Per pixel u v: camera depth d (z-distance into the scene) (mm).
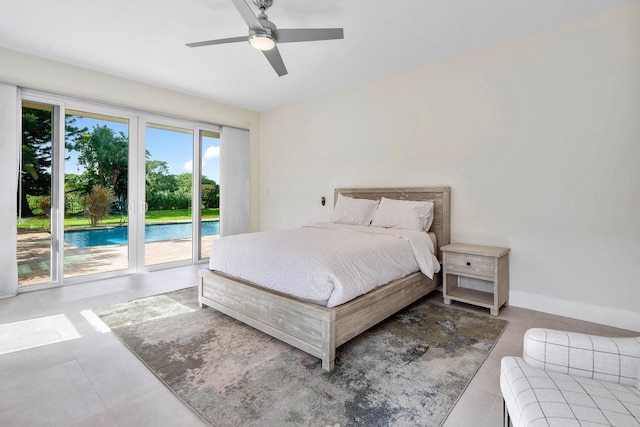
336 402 1606
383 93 3971
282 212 5309
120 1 2430
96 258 3965
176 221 4734
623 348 1057
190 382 1780
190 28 2828
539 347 1146
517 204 3033
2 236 3178
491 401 1610
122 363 1979
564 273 2805
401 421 1466
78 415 1500
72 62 3525
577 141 2715
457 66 3363
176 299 3207
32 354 2080
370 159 4137
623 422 846
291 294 2209
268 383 1774
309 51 3252
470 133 3301
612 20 2537
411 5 2463
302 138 4957
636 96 2465
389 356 2084
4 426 1418
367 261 2346
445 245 3365
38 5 2477
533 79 2912
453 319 2729
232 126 5211
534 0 2412
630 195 2504
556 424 848
